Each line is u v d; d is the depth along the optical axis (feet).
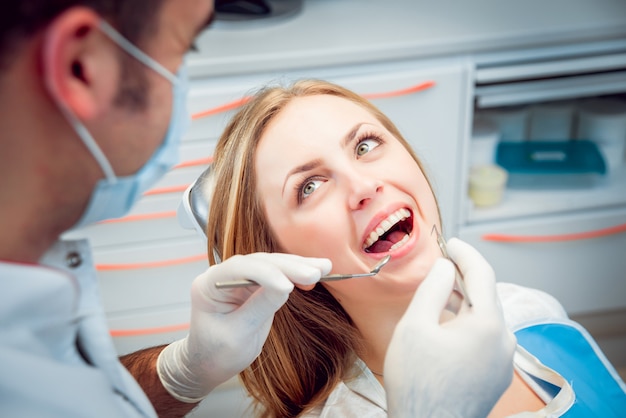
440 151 6.49
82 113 2.02
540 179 7.06
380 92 6.17
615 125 7.00
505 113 7.09
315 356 3.83
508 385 2.81
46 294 2.15
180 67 2.38
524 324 4.07
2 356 2.08
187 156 6.15
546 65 6.25
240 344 3.34
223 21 6.50
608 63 6.28
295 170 3.52
